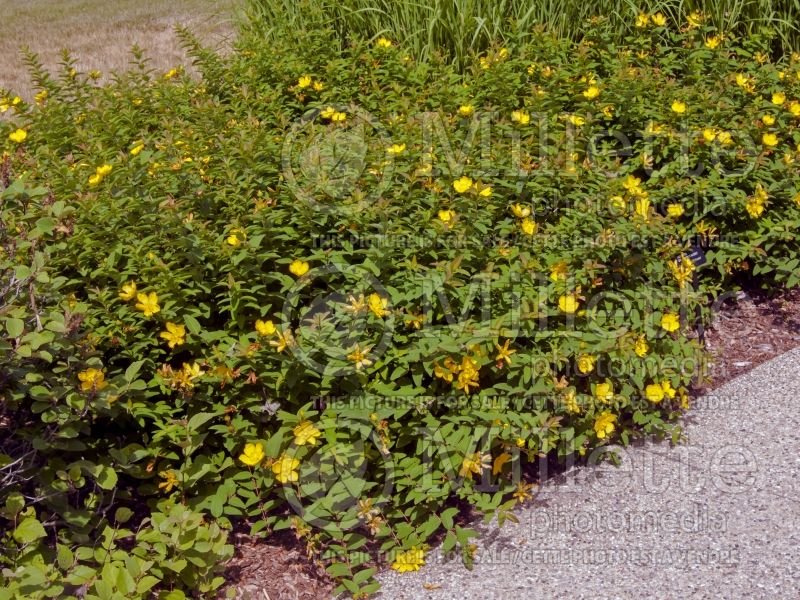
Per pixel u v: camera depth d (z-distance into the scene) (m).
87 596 2.04
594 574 2.38
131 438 2.63
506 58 4.32
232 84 4.34
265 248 2.83
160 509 2.44
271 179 3.17
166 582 2.34
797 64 4.25
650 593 2.29
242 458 2.37
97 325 2.63
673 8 4.88
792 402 3.12
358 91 4.31
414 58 4.86
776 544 2.44
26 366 2.27
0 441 2.54
